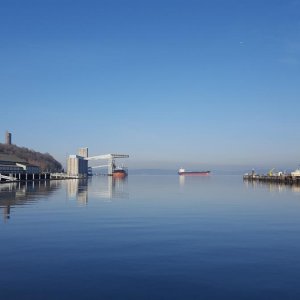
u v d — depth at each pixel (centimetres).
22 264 1938
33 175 16000
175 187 11125
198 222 3431
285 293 1537
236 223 3369
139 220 3547
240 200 5969
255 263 1975
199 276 1752
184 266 1914
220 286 1617
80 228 3052
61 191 8294
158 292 1548
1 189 8781
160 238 2636
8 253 2175
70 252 2205
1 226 3138
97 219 3603
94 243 2456
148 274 1778
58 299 1473
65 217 3734
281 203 5419
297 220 3581
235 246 2380
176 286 1617
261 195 7181
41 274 1772
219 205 5097
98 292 1545
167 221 3488
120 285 1627
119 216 3838
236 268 1881
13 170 15888
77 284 1636
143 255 2141
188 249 2294
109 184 13862
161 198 6406
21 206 4781
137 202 5559
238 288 1594
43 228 3042
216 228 3078
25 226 3142
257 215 3966
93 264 1944
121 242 2494
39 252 2200
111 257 2091
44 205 4938
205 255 2147
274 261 2016
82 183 14688
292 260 2038
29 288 1587
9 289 1575
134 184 14000
